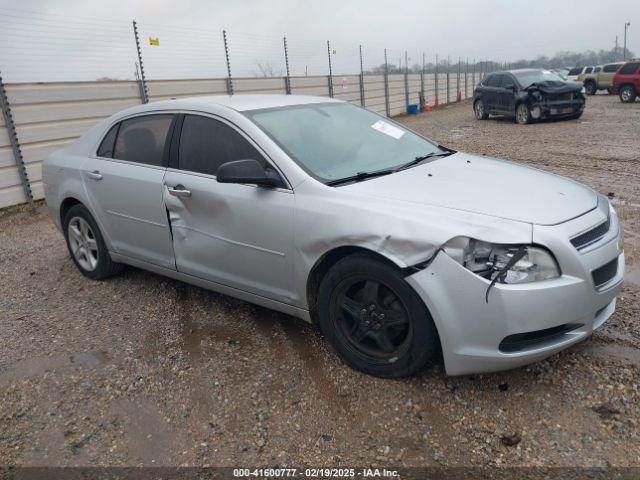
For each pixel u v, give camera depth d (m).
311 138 3.74
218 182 3.59
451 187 3.24
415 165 3.76
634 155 9.98
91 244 5.02
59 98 9.74
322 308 3.32
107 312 4.45
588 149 10.97
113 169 4.52
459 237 2.73
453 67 37.62
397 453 2.65
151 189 4.15
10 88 8.89
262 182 3.37
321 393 3.14
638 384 2.97
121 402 3.22
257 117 3.78
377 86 24.45
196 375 3.43
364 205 3.08
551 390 2.99
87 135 5.01
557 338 2.85
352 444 2.73
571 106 16.67
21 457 2.83
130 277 5.18
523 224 2.79
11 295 4.99
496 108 18.56
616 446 2.56
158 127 4.25
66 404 3.24
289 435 2.83
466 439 2.70
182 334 3.97
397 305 3.04
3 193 8.91
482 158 4.16
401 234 2.86
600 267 2.89
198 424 2.97
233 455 2.72
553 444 2.61
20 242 6.88
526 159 10.23
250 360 3.54
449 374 2.91
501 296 2.69
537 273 2.72
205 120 3.93
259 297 3.70
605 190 7.41
